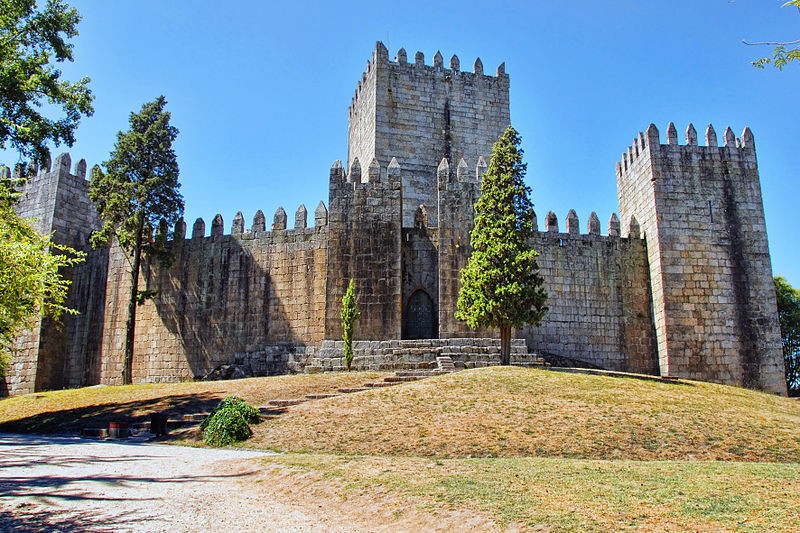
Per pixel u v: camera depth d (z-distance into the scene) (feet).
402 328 129.70
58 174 162.50
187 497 47.37
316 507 45.57
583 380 97.45
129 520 40.60
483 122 172.04
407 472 52.21
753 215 142.92
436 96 170.09
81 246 163.53
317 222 140.77
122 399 111.04
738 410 85.76
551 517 38.01
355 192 129.59
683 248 139.95
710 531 34.40
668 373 134.92
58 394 125.70
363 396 88.99
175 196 147.84
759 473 48.88
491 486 45.98
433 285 134.51
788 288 198.18
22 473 55.57
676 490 42.93
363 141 177.58
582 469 51.72
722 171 144.25
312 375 112.98
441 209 127.24
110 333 154.30
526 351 121.29
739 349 136.56
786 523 34.94
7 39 93.86
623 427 74.28
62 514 41.34
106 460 63.41
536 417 77.25
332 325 124.26
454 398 85.51
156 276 152.15
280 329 139.33
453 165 167.63
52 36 100.07
